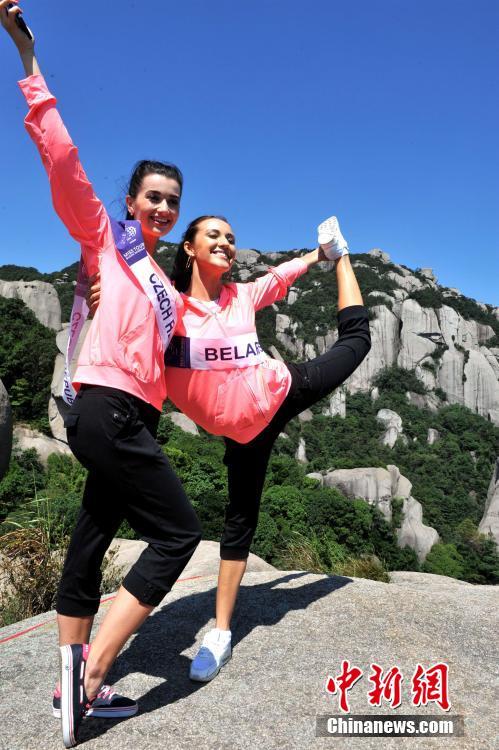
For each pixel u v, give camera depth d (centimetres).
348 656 255
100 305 200
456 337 9750
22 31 192
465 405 9125
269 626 282
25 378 3278
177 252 252
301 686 231
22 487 2162
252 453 251
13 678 242
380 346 9200
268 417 235
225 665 247
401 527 4881
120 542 769
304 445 6856
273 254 11275
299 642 266
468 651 272
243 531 255
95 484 202
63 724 186
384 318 9381
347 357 261
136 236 208
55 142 188
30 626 315
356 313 276
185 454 3144
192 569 563
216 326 230
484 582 4534
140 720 208
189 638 273
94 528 201
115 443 191
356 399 8612
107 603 333
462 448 8031
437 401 8981
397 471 5528
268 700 221
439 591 384
